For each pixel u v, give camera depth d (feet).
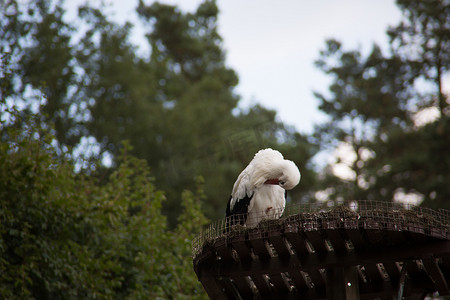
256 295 27.91
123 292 38.73
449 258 24.31
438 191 66.08
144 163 44.27
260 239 23.57
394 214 22.54
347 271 24.54
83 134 72.43
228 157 70.69
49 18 74.33
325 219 22.67
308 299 27.04
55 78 71.20
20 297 33.32
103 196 38.55
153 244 39.55
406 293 26.71
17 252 34.55
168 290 38.88
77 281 35.88
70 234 36.81
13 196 35.06
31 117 37.35
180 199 69.10
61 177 37.73
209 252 24.63
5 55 45.68
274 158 29.50
